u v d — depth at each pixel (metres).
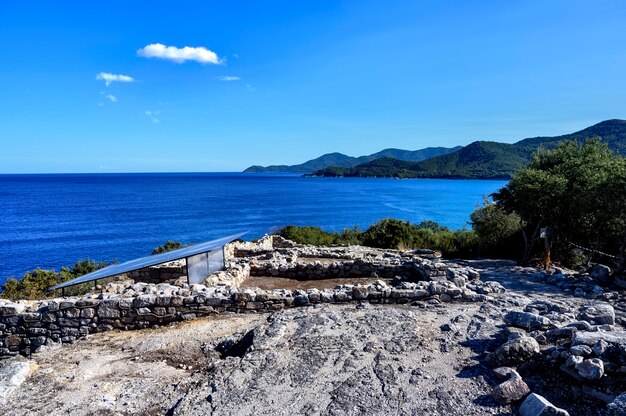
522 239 23.94
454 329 8.72
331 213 93.31
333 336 8.66
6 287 20.98
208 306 11.28
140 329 11.01
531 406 5.45
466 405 6.02
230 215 88.62
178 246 29.31
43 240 56.88
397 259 17.67
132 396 7.14
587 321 8.60
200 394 6.77
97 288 14.92
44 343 10.95
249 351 8.23
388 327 9.02
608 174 17.20
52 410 6.72
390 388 6.57
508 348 6.91
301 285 15.82
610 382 5.78
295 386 6.79
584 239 22.61
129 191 168.75
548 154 22.11
